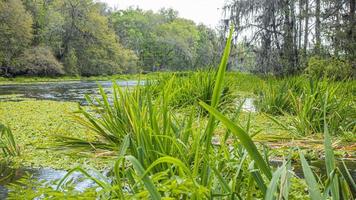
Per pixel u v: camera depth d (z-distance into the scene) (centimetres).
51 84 2191
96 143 333
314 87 489
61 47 3438
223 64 126
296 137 381
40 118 569
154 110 190
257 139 367
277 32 1513
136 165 123
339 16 1244
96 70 3722
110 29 4438
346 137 370
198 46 5091
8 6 2733
